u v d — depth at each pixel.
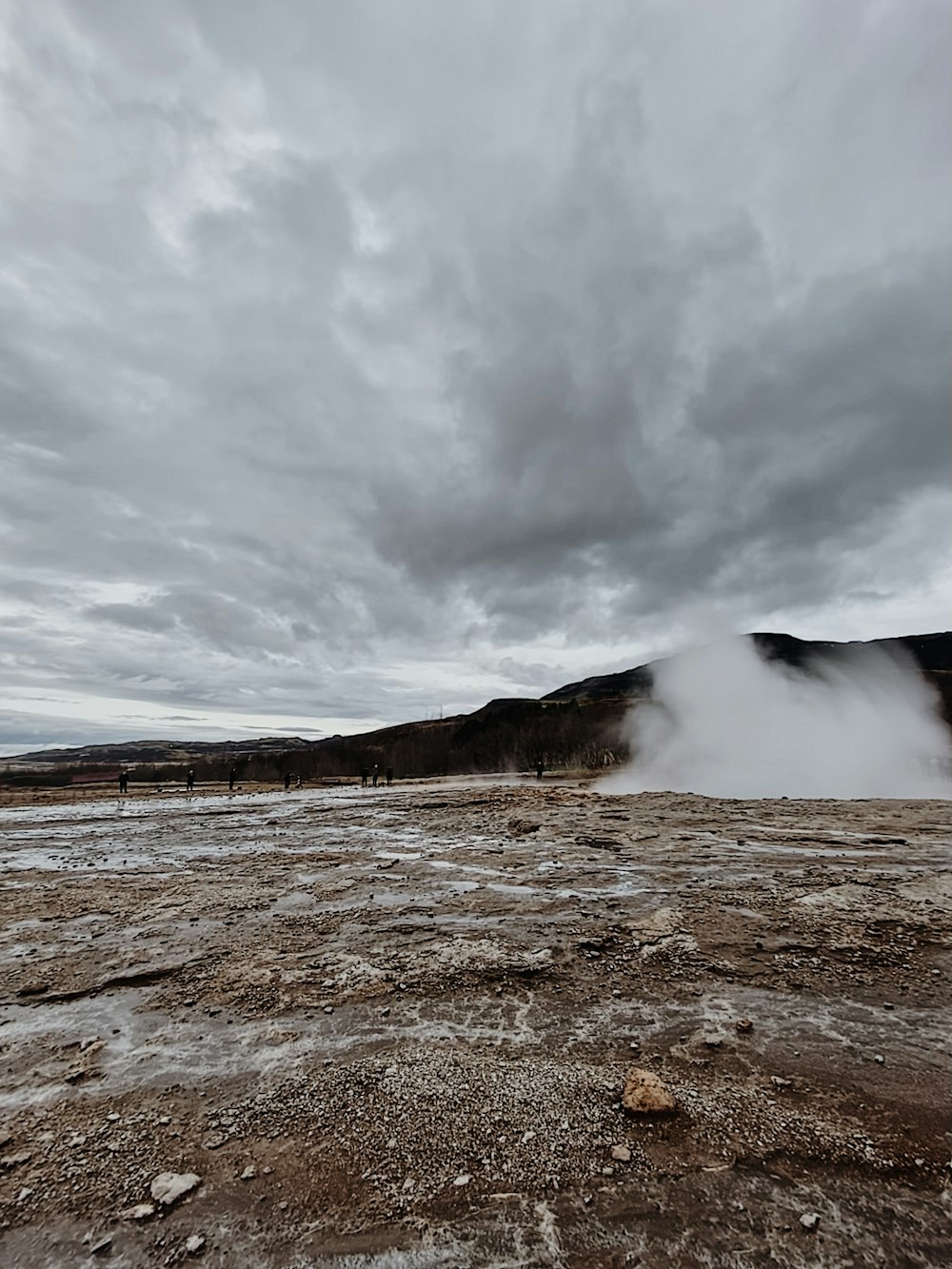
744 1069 3.43
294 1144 2.85
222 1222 2.38
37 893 7.98
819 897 6.75
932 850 9.41
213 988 4.70
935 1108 3.02
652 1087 3.14
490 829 13.08
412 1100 3.18
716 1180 2.55
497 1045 3.75
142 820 17.17
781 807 14.80
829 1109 3.04
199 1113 3.11
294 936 5.93
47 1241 2.30
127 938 5.98
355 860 9.95
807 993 4.42
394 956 5.32
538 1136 2.87
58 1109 3.17
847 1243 2.20
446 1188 2.54
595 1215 2.38
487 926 6.10
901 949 5.20
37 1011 4.38
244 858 10.42
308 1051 3.73
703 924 5.97
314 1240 2.28
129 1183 2.60
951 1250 2.16
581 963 5.08
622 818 13.60
